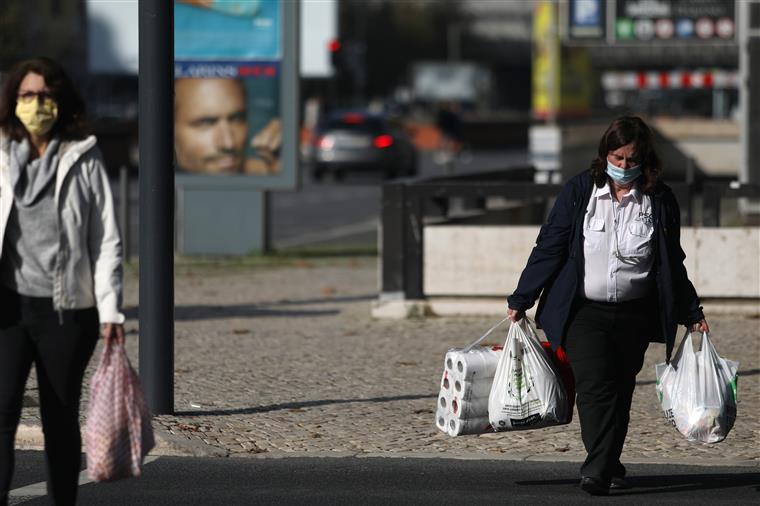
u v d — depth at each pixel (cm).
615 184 1927
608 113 12588
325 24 9594
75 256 1614
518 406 1984
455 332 3556
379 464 2217
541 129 8056
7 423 1622
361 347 3344
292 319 3838
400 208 3759
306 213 8181
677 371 2012
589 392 1947
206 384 2858
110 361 1623
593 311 1942
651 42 7325
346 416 2564
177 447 2291
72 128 1630
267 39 5494
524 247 3716
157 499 1983
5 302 1609
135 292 4356
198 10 5488
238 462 2233
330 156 11269
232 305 4134
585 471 1969
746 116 6419
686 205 3734
